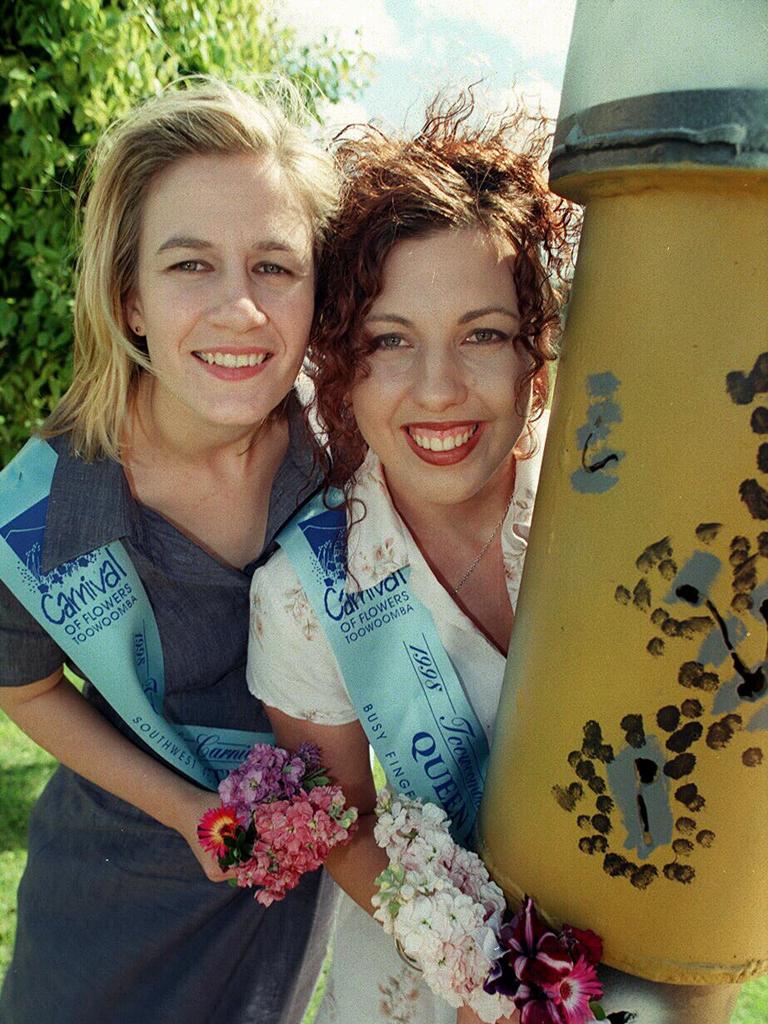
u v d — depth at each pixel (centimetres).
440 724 157
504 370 143
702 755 104
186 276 154
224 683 191
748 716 102
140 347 173
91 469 174
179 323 154
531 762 117
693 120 90
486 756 160
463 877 132
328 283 155
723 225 94
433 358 140
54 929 203
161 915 194
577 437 107
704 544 100
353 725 165
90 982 200
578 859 114
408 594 156
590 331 105
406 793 158
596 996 112
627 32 94
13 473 177
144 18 449
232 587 179
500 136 153
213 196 151
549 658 113
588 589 107
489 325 141
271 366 158
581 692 109
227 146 152
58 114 438
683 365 97
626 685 106
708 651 102
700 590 101
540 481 118
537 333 144
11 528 172
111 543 173
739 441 97
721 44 88
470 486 148
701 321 96
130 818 193
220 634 183
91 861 198
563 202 150
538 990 115
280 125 160
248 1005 198
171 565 176
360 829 166
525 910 118
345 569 155
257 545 184
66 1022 203
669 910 111
